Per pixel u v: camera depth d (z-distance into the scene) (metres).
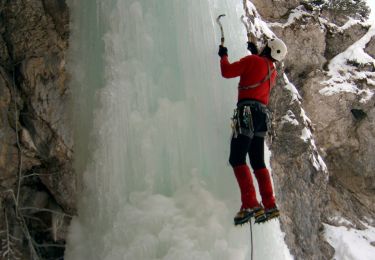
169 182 4.45
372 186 8.27
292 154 6.29
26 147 4.57
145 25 4.80
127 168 4.43
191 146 4.51
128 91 4.58
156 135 4.51
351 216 7.67
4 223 4.43
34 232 4.74
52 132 4.70
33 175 4.76
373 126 8.11
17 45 4.77
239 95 4.09
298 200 6.16
